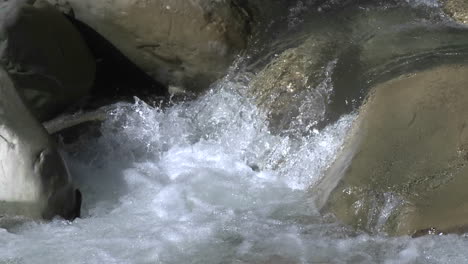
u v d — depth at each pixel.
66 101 7.06
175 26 7.11
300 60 6.82
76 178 6.28
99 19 7.30
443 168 5.33
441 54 6.64
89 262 4.97
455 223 4.97
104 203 5.92
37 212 5.48
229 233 5.31
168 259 5.02
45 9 7.01
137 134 6.92
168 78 7.41
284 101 6.60
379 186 5.35
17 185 5.48
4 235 5.33
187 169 6.36
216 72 7.20
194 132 6.93
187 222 5.50
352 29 7.28
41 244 5.21
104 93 7.58
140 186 6.14
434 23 7.30
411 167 5.41
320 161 6.10
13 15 6.70
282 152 6.36
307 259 4.95
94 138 6.86
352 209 5.34
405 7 7.60
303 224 5.39
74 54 7.11
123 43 7.36
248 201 5.81
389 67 6.60
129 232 5.38
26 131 5.58
